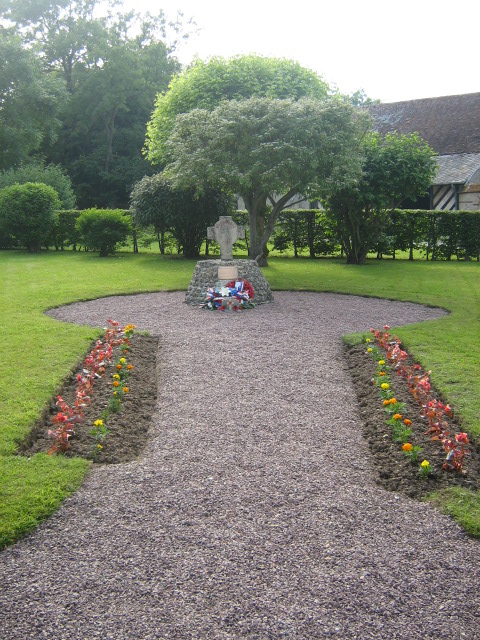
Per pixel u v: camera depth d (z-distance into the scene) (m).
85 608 3.32
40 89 33.53
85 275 15.94
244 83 19.48
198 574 3.59
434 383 6.73
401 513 4.27
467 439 4.82
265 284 12.22
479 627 3.19
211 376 7.39
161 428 5.86
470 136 27.92
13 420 5.69
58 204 23.80
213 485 4.70
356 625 3.19
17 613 3.29
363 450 5.36
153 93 42.56
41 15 42.00
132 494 4.55
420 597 3.40
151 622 3.21
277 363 7.89
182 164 15.17
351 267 18.05
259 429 5.82
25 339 8.71
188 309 11.38
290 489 4.63
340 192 17.75
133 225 22.19
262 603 3.34
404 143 18.14
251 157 13.91
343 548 3.85
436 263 19.30
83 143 43.12
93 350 8.05
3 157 34.31
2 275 16.03
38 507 4.28
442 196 26.03
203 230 20.58
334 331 9.59
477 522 4.09
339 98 15.15
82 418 5.68
